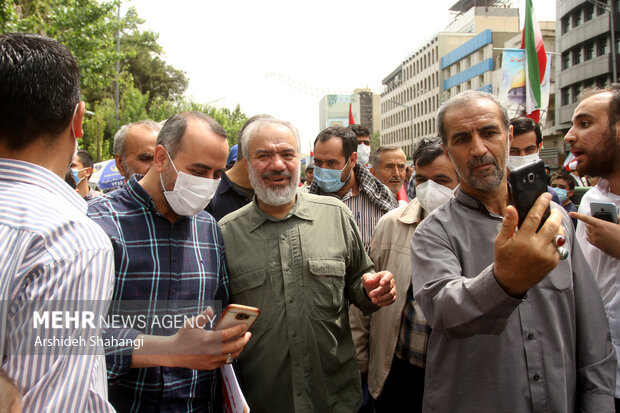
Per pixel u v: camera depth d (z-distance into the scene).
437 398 1.84
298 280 2.20
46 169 1.12
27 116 1.09
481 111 1.77
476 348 1.73
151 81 39.62
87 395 1.00
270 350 2.13
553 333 1.71
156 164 1.96
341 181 3.63
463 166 1.82
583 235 2.39
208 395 1.96
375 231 3.04
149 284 1.84
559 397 1.67
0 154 1.11
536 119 6.99
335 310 2.24
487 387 1.71
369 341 2.96
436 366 1.86
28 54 1.10
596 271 2.26
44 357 0.94
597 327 1.81
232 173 3.25
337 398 2.21
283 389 2.11
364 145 5.17
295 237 2.26
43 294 0.95
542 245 1.23
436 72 60.66
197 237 2.07
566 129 36.41
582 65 33.47
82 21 12.02
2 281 0.93
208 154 1.89
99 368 1.09
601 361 1.78
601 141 2.17
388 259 2.87
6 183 1.06
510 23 57.44
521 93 7.19
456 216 1.91
